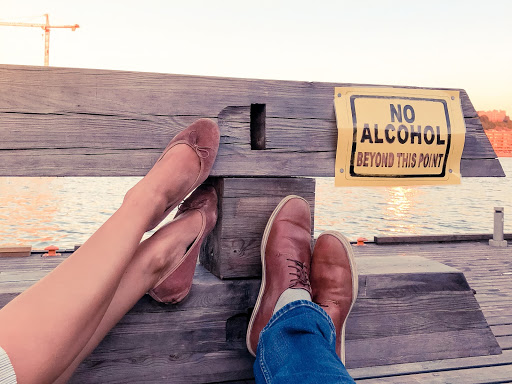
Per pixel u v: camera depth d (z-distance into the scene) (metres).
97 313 0.97
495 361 1.90
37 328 0.85
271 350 1.19
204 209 1.49
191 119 1.52
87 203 25.12
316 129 1.62
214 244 1.63
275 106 1.58
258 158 1.57
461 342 1.78
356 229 16.62
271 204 1.62
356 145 1.63
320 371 1.04
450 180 1.74
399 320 1.71
